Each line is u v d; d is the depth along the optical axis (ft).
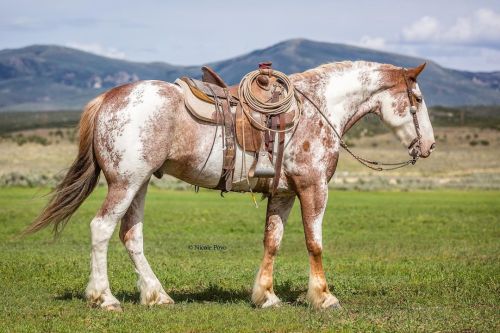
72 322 26.35
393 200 137.18
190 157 29.68
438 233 71.67
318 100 31.60
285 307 30.45
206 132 29.68
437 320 27.58
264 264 31.42
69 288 34.68
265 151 30.09
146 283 30.40
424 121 33.09
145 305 30.01
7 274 38.06
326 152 31.27
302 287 36.99
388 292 35.06
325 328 26.32
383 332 25.70
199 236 66.39
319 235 30.81
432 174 282.36
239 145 30.09
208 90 30.04
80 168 30.01
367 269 43.34
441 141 437.58
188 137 29.48
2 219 77.77
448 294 34.17
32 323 26.16
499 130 483.92
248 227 75.82
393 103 32.96
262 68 30.91
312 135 30.99
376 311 29.66
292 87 30.73
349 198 143.74
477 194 169.58
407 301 32.40
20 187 148.87
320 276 30.81
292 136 30.58
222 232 70.79
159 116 28.84
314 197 30.81
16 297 31.76
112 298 29.09
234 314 28.48
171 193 151.53
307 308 30.32
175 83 30.53
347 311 29.63
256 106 30.04
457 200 139.33
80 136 29.89
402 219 87.92
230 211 98.43
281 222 31.76
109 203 28.91
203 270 41.55
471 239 66.03
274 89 30.60
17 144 366.02
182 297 33.50
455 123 577.84
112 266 42.55
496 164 327.88
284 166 30.66
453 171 298.56
